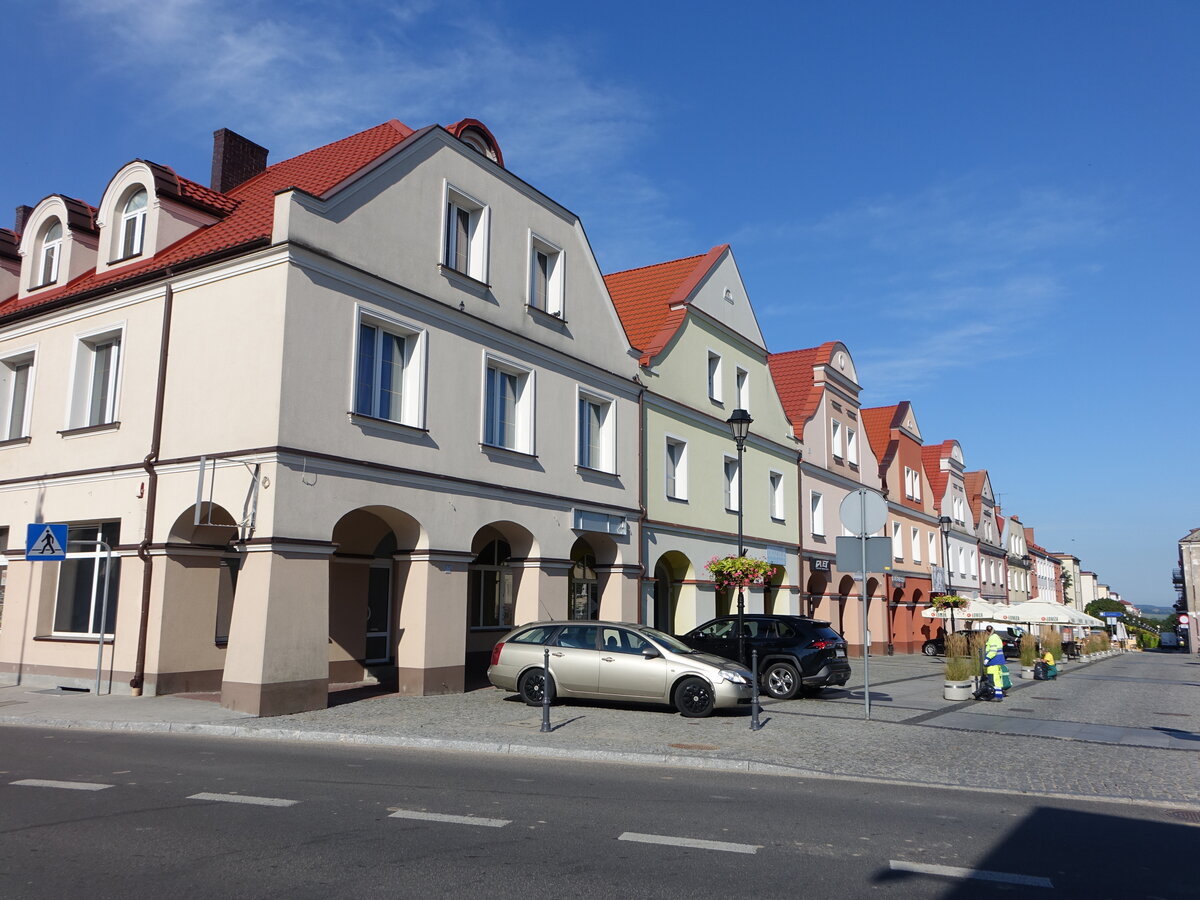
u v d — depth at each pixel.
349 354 14.95
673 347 25.11
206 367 14.81
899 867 6.41
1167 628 128.12
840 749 11.75
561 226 20.80
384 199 15.94
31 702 14.41
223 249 14.67
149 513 15.20
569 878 5.86
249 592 13.43
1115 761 11.58
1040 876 6.35
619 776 9.65
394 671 19.61
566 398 20.31
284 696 13.26
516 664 15.33
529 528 18.72
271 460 13.55
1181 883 6.32
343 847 6.41
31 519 17.38
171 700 14.46
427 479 16.20
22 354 18.44
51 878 5.61
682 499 24.80
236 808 7.51
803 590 32.19
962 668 19.23
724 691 14.36
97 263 18.64
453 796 8.20
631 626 15.33
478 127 18.70
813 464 34.25
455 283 17.39
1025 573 81.06
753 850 6.70
